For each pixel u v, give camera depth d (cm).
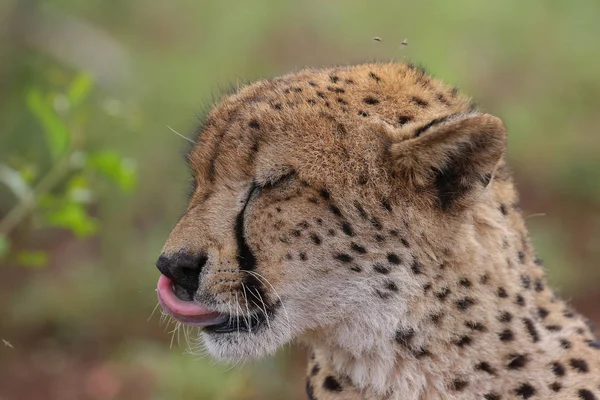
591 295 1579
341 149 695
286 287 696
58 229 1772
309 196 692
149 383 1375
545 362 719
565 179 1888
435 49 2041
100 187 1538
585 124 2036
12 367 1445
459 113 694
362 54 2114
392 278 694
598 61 2131
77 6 2039
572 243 1725
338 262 694
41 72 1797
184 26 2158
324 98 717
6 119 1702
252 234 697
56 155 1038
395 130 690
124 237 1627
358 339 711
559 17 2219
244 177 705
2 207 1667
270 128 705
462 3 2227
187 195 794
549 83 2103
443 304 698
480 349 705
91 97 1770
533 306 736
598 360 748
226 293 702
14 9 1847
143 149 1703
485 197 718
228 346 723
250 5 2177
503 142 673
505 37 2162
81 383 1402
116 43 1984
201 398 1240
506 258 725
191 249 704
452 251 695
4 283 1648
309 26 2172
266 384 1271
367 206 691
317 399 761
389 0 2231
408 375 710
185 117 1730
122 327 1519
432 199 691
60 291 1571
